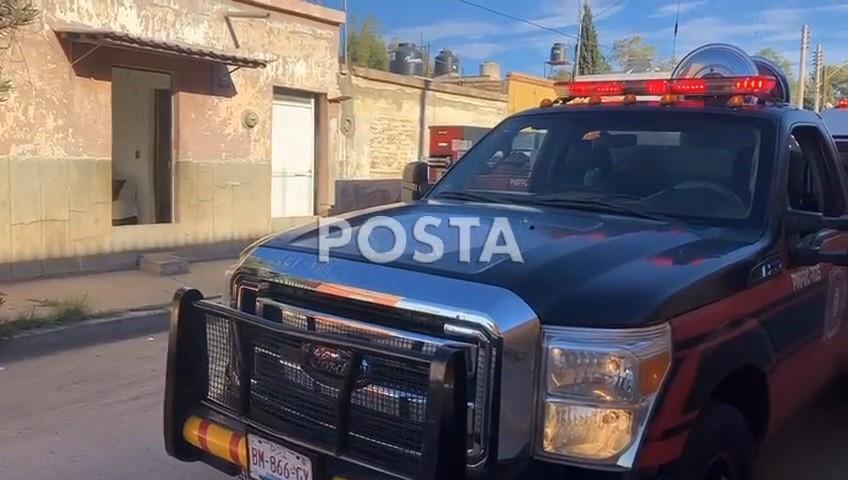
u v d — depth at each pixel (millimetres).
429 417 2611
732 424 3195
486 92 20922
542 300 2775
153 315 9102
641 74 5492
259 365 3238
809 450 5363
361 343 2824
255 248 3498
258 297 3326
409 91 17984
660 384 2773
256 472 3182
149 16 11797
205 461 3461
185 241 12648
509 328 2693
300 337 2982
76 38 10469
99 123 11188
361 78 16594
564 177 4289
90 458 5023
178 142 12453
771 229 3713
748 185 3877
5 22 7941
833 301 4383
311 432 3037
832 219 3748
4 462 4945
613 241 3303
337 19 15000
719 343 3055
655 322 2764
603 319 2723
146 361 7422
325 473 2961
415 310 2826
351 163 16422
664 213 3887
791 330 3770
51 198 10703
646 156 4188
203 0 12602
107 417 5805
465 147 16641
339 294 3018
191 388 3467
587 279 2881
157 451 5148
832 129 7168
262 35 13656
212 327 3422
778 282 3646
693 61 5078
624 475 2701
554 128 4527
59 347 7941
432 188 4621
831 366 4520
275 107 14461
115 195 13039
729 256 3365
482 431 2709
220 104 13031
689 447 2947
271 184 14188
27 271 10523
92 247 11258
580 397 2713
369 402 2871
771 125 4074
